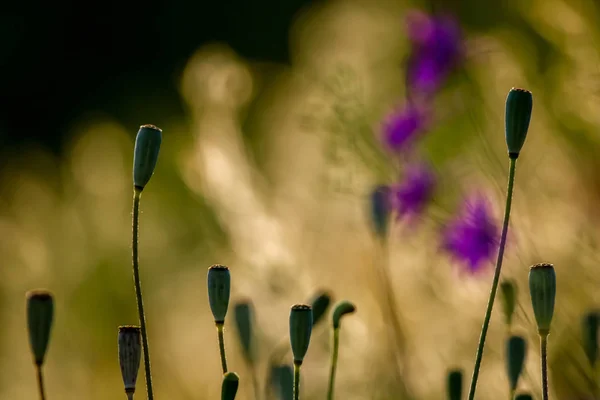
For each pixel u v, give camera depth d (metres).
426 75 1.33
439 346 1.24
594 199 1.31
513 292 1.02
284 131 1.83
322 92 1.49
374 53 1.75
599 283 1.20
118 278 2.01
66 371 1.75
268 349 1.26
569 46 1.39
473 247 1.18
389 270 1.30
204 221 1.93
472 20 1.78
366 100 1.50
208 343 1.66
